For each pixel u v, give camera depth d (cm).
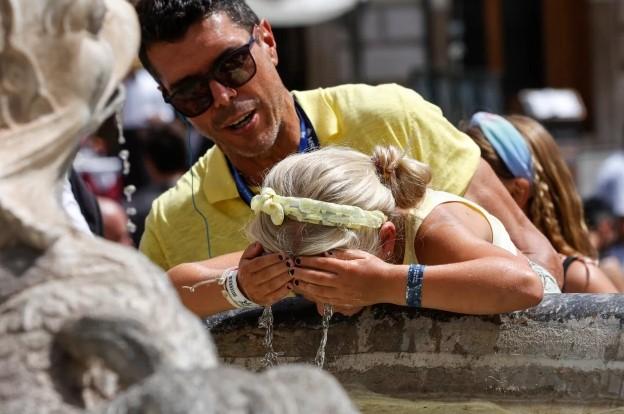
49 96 237
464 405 376
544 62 2295
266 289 371
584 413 369
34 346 227
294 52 1862
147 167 908
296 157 375
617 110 2275
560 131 2056
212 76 434
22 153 235
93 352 227
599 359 366
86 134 252
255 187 460
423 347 375
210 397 209
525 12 2286
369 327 378
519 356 370
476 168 459
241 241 459
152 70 449
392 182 385
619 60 2345
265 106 442
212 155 471
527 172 560
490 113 579
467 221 390
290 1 1316
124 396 213
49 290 229
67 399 229
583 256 564
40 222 232
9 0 231
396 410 376
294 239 365
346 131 456
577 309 368
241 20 439
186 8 430
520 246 477
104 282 231
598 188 1302
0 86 235
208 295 394
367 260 364
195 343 230
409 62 2112
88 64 237
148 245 476
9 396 225
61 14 235
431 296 366
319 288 364
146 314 228
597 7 2327
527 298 367
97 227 534
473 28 2244
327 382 223
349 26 2034
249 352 388
